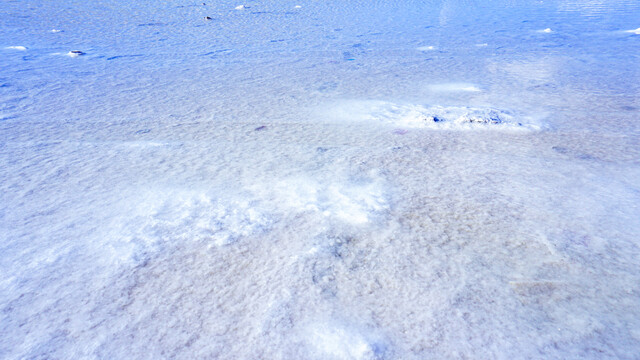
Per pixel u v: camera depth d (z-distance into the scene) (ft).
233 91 12.26
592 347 3.89
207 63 15.80
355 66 15.40
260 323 4.15
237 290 4.56
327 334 4.02
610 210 5.99
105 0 31.99
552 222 5.72
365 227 5.59
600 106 10.69
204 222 5.72
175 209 6.04
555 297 4.46
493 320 4.17
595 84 12.82
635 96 11.51
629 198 6.28
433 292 4.51
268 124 9.53
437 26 23.82
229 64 15.70
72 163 7.52
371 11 28.99
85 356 3.81
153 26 23.11
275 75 14.14
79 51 16.92
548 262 4.96
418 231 5.51
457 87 12.63
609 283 4.66
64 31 21.22
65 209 6.06
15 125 9.42
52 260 5.02
